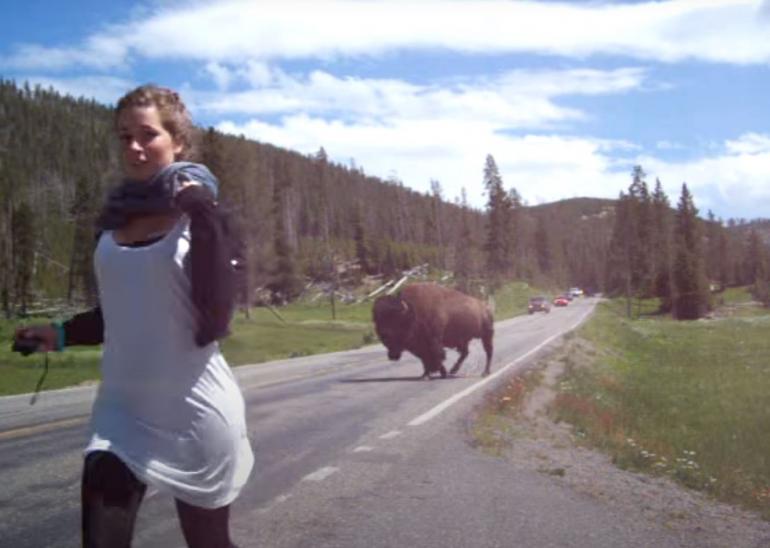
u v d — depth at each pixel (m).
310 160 178.38
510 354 27.11
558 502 6.50
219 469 2.82
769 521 6.43
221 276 2.68
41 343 2.88
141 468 2.69
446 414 11.54
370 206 168.62
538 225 190.00
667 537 5.64
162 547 5.04
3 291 70.25
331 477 7.24
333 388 15.43
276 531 5.54
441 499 6.48
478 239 146.62
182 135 2.87
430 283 18.08
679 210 118.00
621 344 46.50
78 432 9.62
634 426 15.28
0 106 169.00
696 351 42.47
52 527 5.53
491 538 5.44
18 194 112.88
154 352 2.73
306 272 115.56
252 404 12.73
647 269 122.00
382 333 16.86
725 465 11.27
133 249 2.72
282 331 37.84
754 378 28.19
